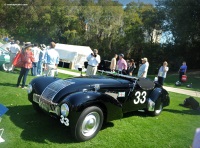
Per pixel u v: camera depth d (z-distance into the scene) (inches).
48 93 191.5
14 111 219.1
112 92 207.3
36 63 442.9
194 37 1290.6
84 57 988.6
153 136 203.8
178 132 221.6
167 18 1370.6
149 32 1502.2
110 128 207.9
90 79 211.5
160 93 253.3
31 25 2231.8
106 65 470.9
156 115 264.4
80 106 162.7
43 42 2240.4
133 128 216.1
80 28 2140.7
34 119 205.5
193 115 294.4
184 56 1300.4
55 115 179.0
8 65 460.1
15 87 318.3
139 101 235.1
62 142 167.6
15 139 163.2
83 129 170.4
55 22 2160.4
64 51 986.7
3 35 2139.5
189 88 607.5
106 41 1861.5
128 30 1614.2
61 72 609.6
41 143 162.2
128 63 586.2
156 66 1300.4
